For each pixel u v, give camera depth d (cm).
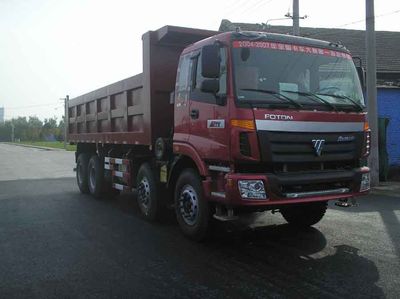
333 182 639
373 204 1036
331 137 632
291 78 631
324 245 676
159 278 539
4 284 528
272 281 523
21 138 13475
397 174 1589
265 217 878
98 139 1148
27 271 573
